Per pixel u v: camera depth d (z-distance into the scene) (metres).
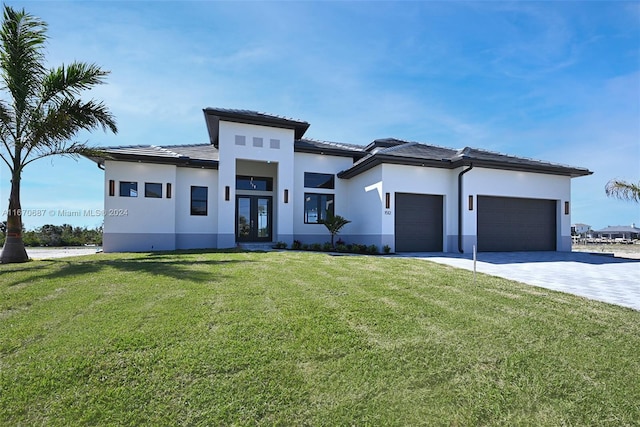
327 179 17.64
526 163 15.09
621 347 3.70
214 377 2.84
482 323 4.29
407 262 9.52
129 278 6.36
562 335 3.98
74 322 3.95
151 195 14.69
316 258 10.00
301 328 3.89
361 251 14.06
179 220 15.33
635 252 18.39
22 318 4.10
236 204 17.38
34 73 9.64
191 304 4.65
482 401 2.70
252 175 17.55
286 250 13.62
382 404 2.61
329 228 14.88
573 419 2.52
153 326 3.82
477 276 7.50
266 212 17.88
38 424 2.29
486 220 15.10
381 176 13.97
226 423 2.35
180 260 9.16
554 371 3.16
